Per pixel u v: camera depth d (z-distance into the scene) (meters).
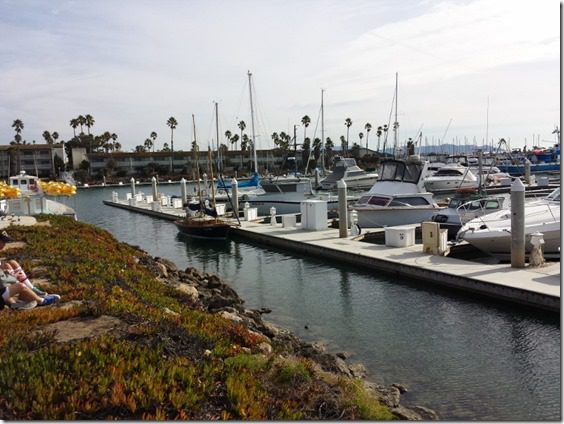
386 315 12.77
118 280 11.03
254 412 5.27
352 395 6.81
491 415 7.57
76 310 7.82
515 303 12.52
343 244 20.33
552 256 16.23
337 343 10.91
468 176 41.88
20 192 28.31
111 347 6.06
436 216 22.12
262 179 46.91
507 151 59.06
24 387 5.02
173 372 5.58
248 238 26.06
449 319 12.25
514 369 9.29
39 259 12.72
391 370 9.34
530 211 17.12
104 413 4.86
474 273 14.12
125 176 104.44
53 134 131.38
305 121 100.25
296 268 19.02
